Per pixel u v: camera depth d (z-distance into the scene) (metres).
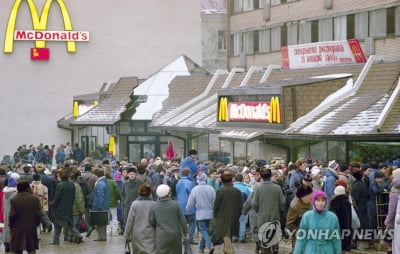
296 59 50.97
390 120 35.66
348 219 22.61
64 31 83.19
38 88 82.94
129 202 29.62
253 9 81.75
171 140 57.31
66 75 83.31
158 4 84.75
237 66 84.75
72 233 30.73
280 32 77.06
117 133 63.25
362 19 65.25
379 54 63.22
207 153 52.06
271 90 40.75
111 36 84.00
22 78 82.75
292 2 75.00
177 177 32.66
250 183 31.14
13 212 24.41
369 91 39.34
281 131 39.81
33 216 24.61
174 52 85.25
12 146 82.69
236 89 44.66
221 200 25.30
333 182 27.09
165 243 21.33
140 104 62.78
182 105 56.72
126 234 21.81
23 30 82.56
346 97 39.78
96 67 83.88
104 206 31.16
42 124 82.94
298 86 40.22
